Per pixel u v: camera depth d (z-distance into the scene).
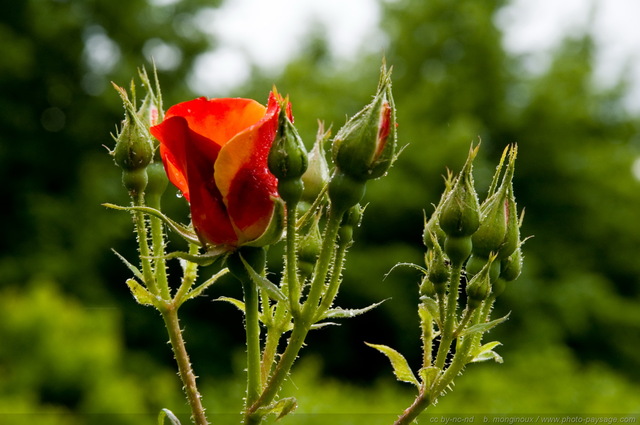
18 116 14.64
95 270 13.77
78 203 14.09
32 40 15.45
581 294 13.82
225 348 13.20
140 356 12.18
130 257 14.12
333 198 1.52
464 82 15.34
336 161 1.52
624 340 14.18
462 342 1.65
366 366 12.80
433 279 1.66
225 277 12.72
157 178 1.79
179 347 1.76
